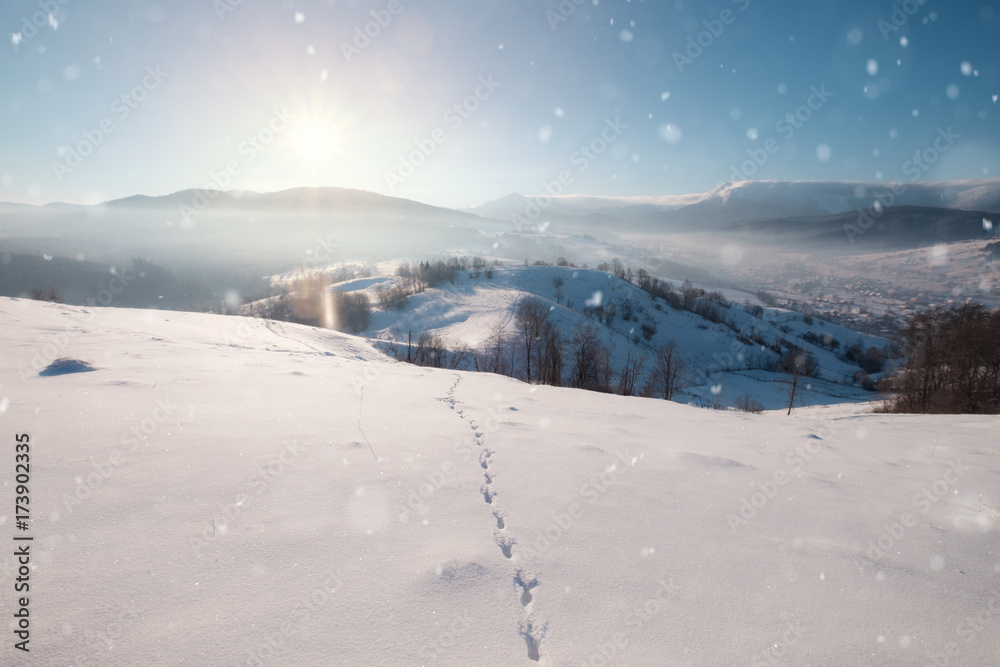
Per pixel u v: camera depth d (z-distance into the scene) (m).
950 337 21.70
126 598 1.93
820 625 2.12
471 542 2.64
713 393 43.31
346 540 2.54
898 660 1.92
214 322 18.06
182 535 2.44
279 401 5.90
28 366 6.62
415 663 1.73
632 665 1.81
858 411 24.72
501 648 1.86
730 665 1.84
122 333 11.24
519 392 9.49
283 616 1.91
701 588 2.35
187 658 1.65
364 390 7.53
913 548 2.96
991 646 2.02
